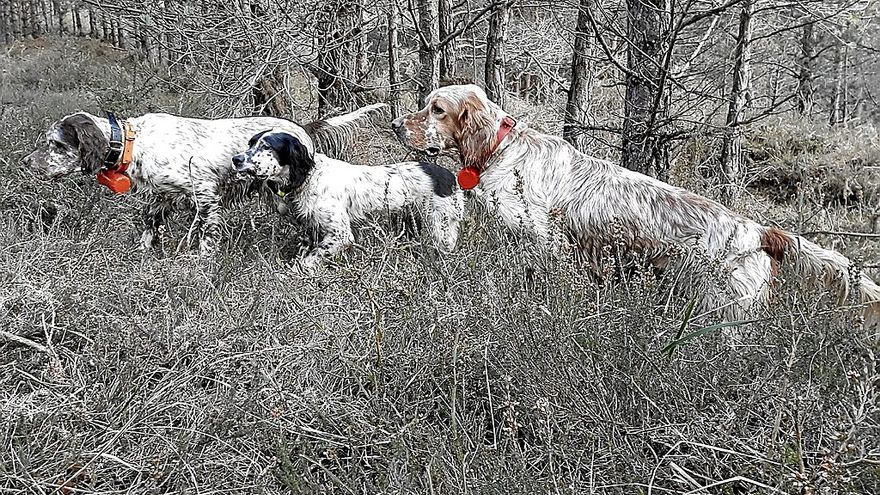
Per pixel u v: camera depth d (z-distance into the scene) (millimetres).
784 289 1340
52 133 1952
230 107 3102
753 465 932
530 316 1233
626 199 1667
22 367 1340
